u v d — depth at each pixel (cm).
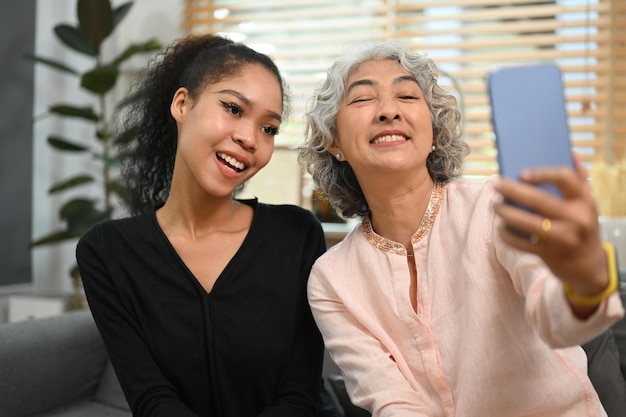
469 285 124
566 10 332
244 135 141
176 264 147
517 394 123
